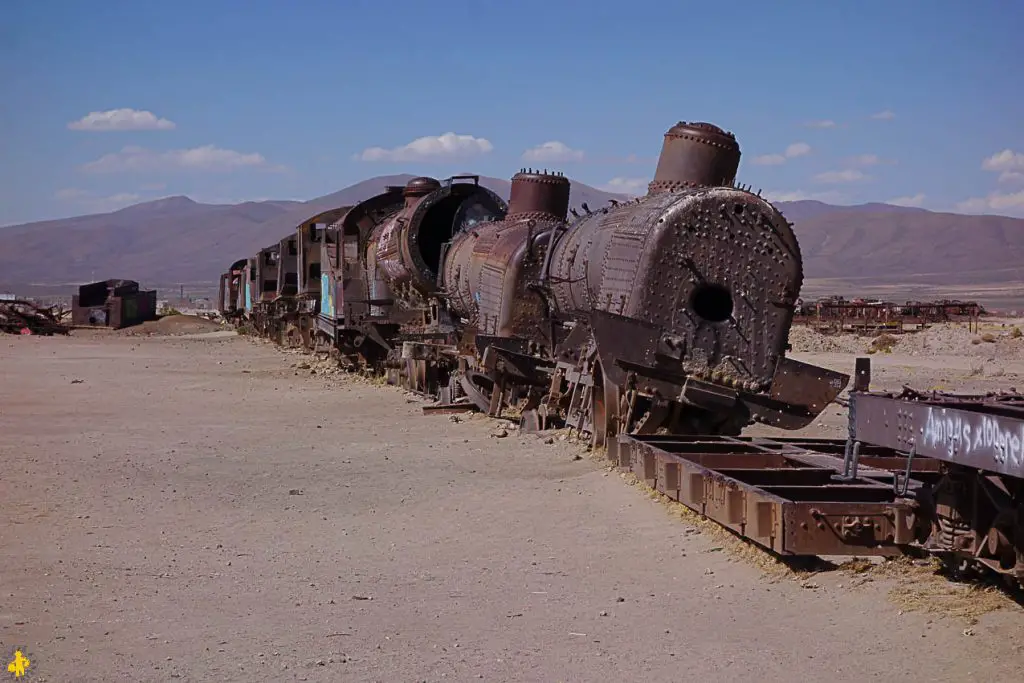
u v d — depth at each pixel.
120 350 48.78
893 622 8.05
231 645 8.03
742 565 9.80
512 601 9.17
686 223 13.80
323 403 25.31
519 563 10.38
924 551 9.16
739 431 14.31
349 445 18.12
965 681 6.89
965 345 43.88
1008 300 158.25
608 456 14.34
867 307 61.69
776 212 13.95
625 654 7.72
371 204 32.22
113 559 10.64
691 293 13.78
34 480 14.80
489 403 20.84
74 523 12.23
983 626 7.77
